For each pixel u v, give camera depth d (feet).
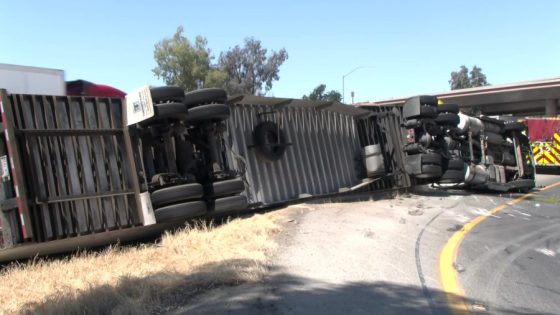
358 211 37.88
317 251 25.16
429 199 48.57
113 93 32.40
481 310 18.60
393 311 17.66
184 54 185.06
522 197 55.83
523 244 30.91
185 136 34.01
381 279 21.38
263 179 40.63
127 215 28.91
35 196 25.66
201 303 17.26
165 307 16.84
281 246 25.91
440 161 53.16
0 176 25.25
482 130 58.70
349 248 26.18
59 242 26.50
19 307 17.31
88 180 27.61
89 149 27.96
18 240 25.09
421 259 25.26
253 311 16.74
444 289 20.68
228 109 33.55
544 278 23.70
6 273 22.89
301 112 45.80
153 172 31.07
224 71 206.49
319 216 34.99
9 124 24.66
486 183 57.67
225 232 28.71
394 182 53.06
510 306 19.35
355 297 18.85
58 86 28.63
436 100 53.57
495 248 29.45
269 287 19.21
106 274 20.84
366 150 50.85
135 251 26.00
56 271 22.30
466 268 24.48
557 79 185.98
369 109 52.49
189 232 29.12
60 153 26.91
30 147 25.85
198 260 22.72
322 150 47.34
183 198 29.60
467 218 39.40
